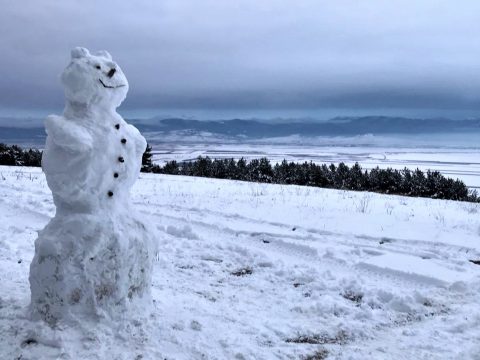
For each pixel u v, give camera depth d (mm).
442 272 4758
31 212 6922
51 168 2986
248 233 6332
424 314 3896
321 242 5969
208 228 6609
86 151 2953
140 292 3240
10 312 3193
